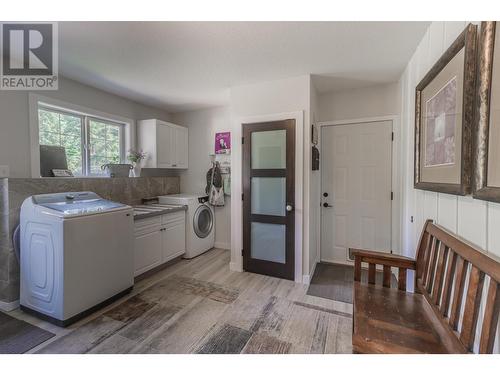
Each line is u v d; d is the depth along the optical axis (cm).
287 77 276
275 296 245
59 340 178
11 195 217
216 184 393
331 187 334
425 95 176
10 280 216
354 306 145
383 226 309
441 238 140
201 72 262
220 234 411
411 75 231
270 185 290
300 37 196
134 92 326
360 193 319
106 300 223
